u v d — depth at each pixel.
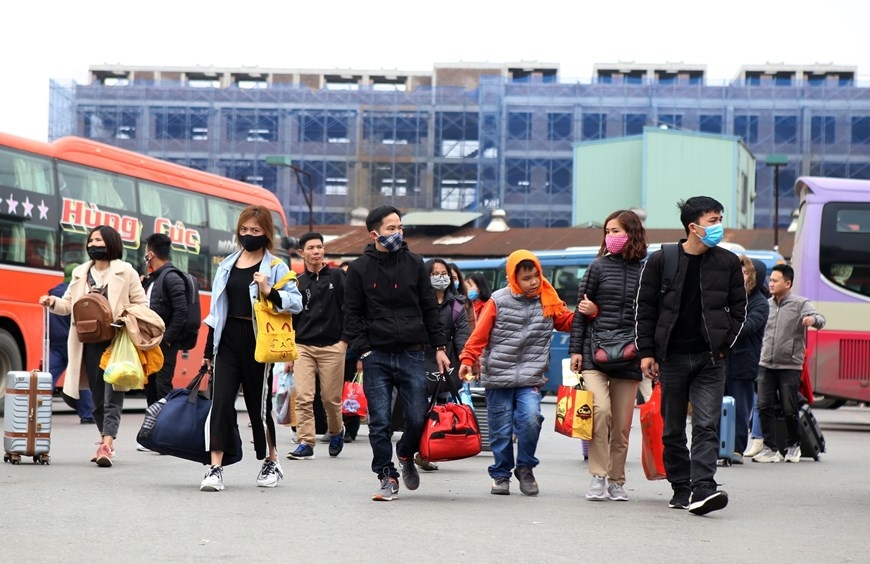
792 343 20.58
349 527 11.00
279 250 38.47
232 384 13.67
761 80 139.50
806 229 33.19
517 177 125.88
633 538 10.77
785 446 20.48
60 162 28.83
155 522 11.02
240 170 125.69
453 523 11.48
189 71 159.88
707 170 106.12
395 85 161.75
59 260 28.50
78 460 17.41
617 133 124.81
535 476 16.89
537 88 125.69
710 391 12.72
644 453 13.80
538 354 14.13
